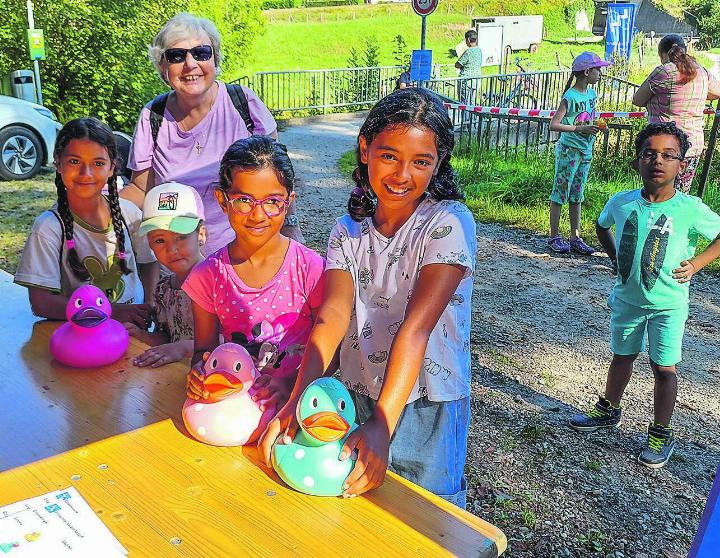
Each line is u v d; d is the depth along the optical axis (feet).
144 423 5.43
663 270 9.88
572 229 21.08
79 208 7.68
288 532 4.18
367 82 56.08
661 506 9.41
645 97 19.42
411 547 4.09
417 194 5.17
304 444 4.61
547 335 15.28
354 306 5.94
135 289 8.47
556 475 10.03
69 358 6.34
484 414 11.74
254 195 5.65
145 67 37.42
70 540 4.03
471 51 42.78
